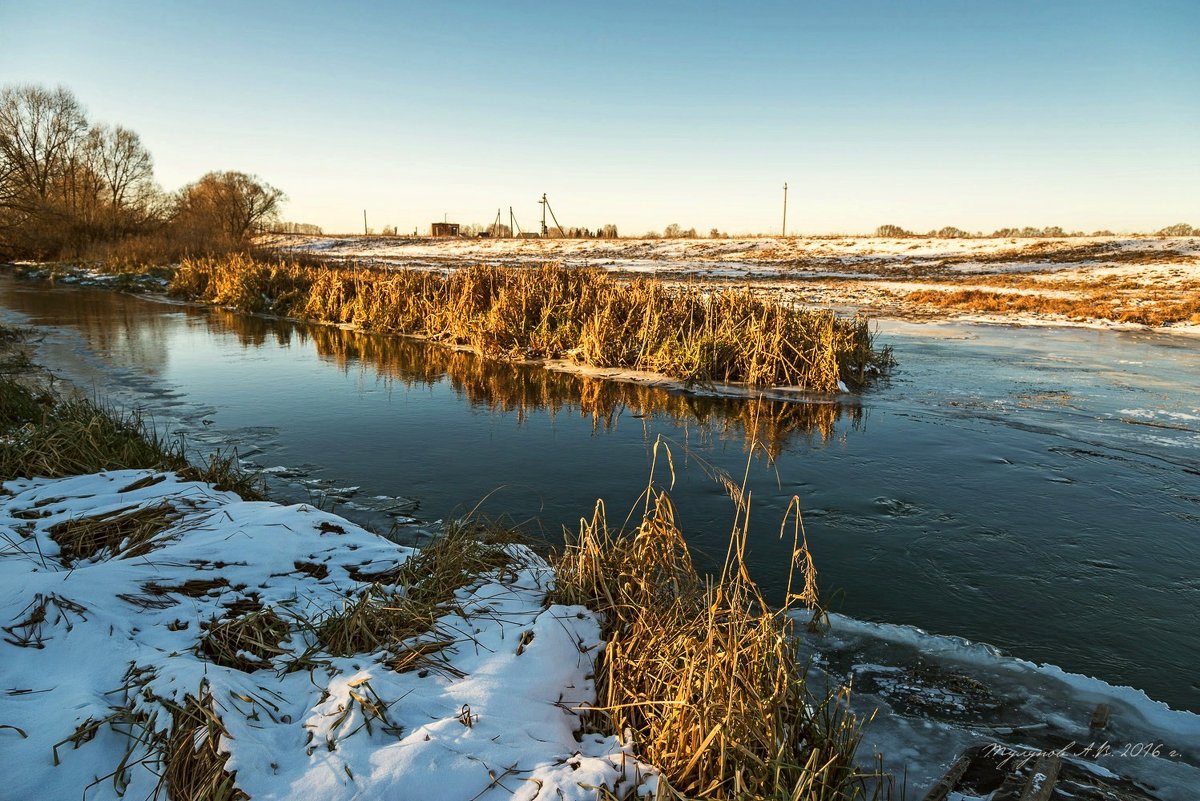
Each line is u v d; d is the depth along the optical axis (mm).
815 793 2633
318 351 14375
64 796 2418
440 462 7430
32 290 26359
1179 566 5277
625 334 12977
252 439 8148
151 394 10258
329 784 2439
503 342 13906
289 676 3109
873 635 4273
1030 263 36438
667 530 4078
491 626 3576
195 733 2576
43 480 5590
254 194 55844
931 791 2908
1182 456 7820
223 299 22016
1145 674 3969
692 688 2975
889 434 8656
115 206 44844
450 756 2598
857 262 41031
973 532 5820
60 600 3402
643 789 2645
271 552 4230
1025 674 3896
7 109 43500
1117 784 3027
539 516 6004
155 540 4297
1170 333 18094
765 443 8250
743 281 30172
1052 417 9461
